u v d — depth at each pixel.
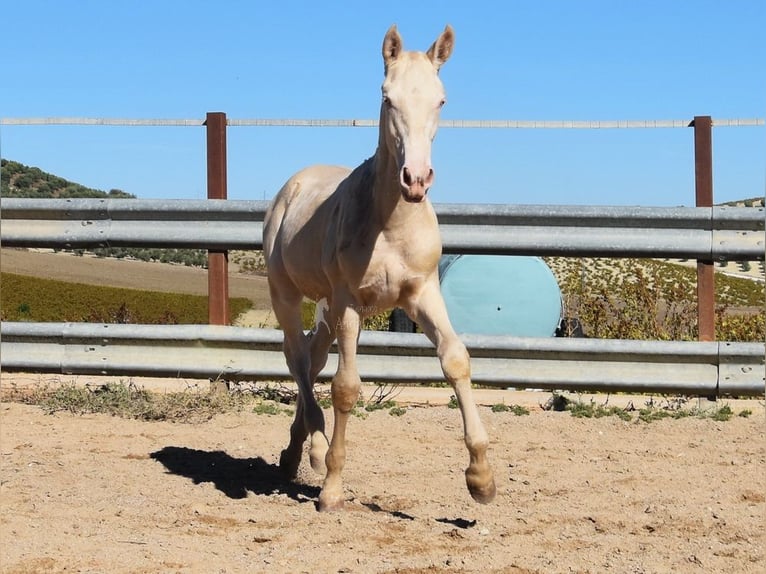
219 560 4.47
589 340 8.36
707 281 8.62
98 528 4.99
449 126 8.60
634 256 8.53
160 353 8.68
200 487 6.10
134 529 4.99
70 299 23.98
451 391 9.48
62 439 7.36
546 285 10.84
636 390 8.40
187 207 8.72
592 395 9.38
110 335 8.66
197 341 8.61
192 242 8.77
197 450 7.21
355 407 8.55
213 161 8.83
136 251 52.16
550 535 4.95
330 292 6.03
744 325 10.77
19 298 23.25
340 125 8.76
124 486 6.03
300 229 6.20
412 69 5.05
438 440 7.50
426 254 5.31
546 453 7.06
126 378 9.91
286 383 9.68
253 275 41.53
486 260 10.84
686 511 5.38
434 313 5.34
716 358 8.33
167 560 4.44
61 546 4.62
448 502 5.70
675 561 4.48
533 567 4.37
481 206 8.49
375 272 5.32
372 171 5.39
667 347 8.31
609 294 11.69
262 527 5.11
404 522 5.16
